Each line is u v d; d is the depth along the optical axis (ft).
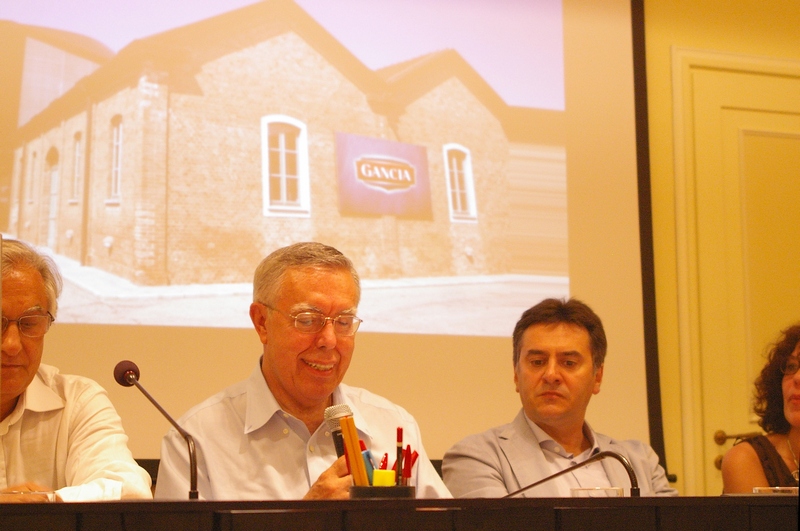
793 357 7.12
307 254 5.83
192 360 9.02
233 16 9.67
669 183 11.31
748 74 11.82
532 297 10.44
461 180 10.43
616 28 11.30
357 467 4.23
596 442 6.97
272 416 5.75
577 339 6.68
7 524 3.04
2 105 8.66
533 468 6.54
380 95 10.24
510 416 10.14
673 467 10.65
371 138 10.12
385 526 3.36
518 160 10.69
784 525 3.83
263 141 9.62
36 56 8.84
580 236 10.71
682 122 11.37
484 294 10.27
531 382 6.70
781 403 7.23
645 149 11.10
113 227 8.91
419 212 10.17
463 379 10.01
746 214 11.43
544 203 10.68
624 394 10.39
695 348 10.89
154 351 8.90
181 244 9.14
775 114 11.84
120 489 4.88
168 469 5.54
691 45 11.74
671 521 3.69
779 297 11.37
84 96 8.98
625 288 10.73
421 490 5.99
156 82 9.24
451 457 6.79
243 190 9.45
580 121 10.97
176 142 9.25
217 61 9.54
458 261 10.25
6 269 5.31
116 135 9.05
